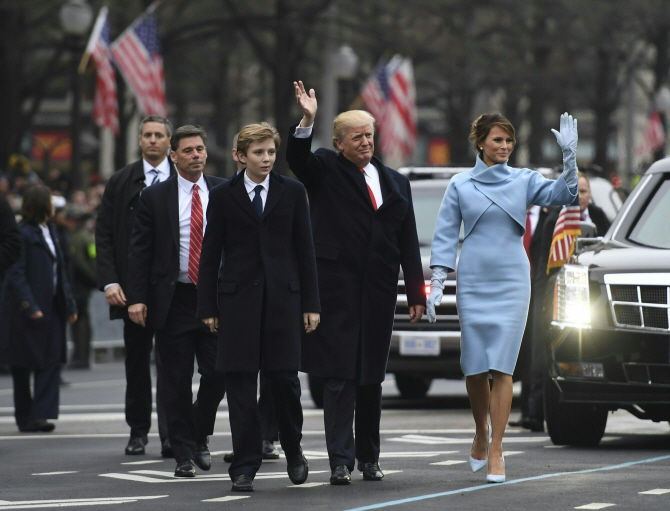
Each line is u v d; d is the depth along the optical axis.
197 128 28.19
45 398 36.69
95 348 67.12
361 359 24.84
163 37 103.06
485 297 24.86
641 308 28.88
